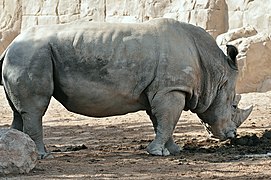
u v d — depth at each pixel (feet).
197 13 178.60
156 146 81.97
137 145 94.02
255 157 79.92
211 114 85.71
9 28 219.41
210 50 84.48
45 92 80.07
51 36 80.94
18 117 83.97
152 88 80.89
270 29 167.32
